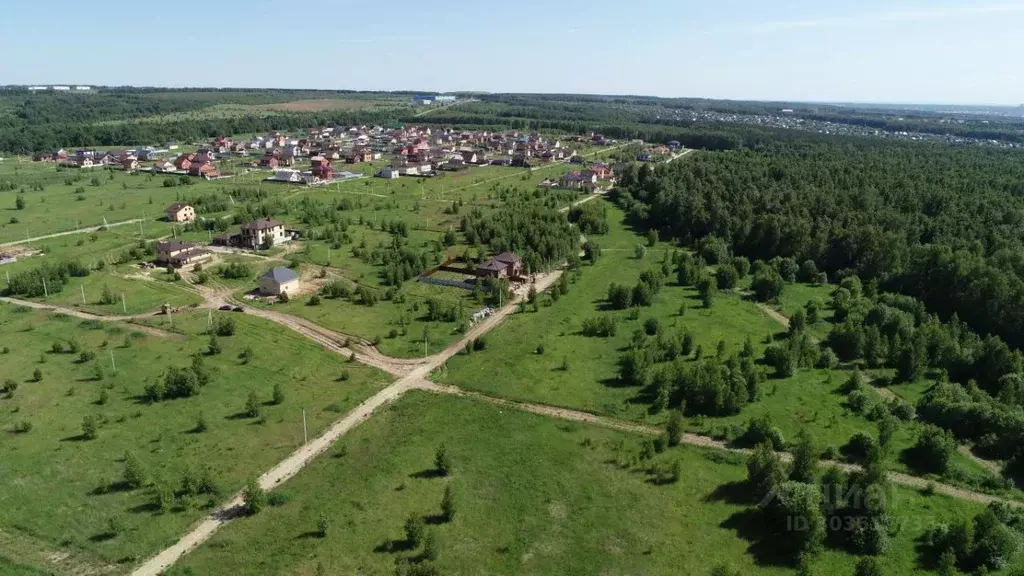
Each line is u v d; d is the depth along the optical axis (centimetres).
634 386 10175
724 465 8144
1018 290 12269
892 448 8512
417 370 10681
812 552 6531
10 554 6297
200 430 8612
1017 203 18838
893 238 15538
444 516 7025
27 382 9650
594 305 13838
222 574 6150
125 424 8662
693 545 6725
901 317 11888
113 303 13012
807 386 10212
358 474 7800
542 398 9750
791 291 15088
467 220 19312
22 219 19238
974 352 10775
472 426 8950
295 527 6838
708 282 14000
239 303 13300
